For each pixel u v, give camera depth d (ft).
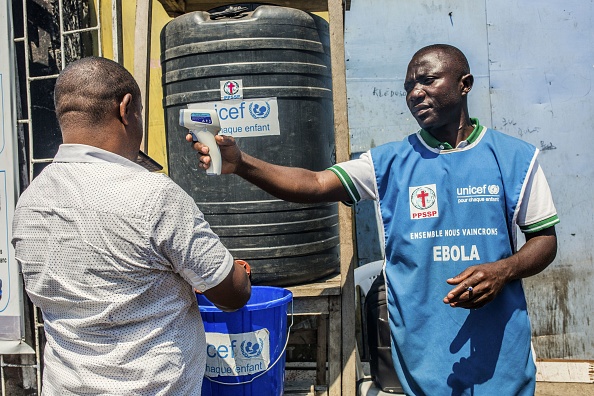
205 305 7.11
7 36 8.63
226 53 7.82
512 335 5.76
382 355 8.52
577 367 9.84
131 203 4.45
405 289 5.96
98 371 4.55
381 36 10.55
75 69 4.78
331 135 8.79
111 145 4.75
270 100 7.88
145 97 8.57
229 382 6.57
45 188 4.69
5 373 9.58
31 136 9.07
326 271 8.71
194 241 4.60
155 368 4.57
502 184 5.81
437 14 10.47
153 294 4.63
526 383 5.79
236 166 5.90
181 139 8.16
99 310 4.51
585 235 10.42
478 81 10.48
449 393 5.77
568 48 10.32
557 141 10.41
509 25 10.39
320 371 9.35
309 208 8.32
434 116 5.90
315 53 8.30
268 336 6.67
